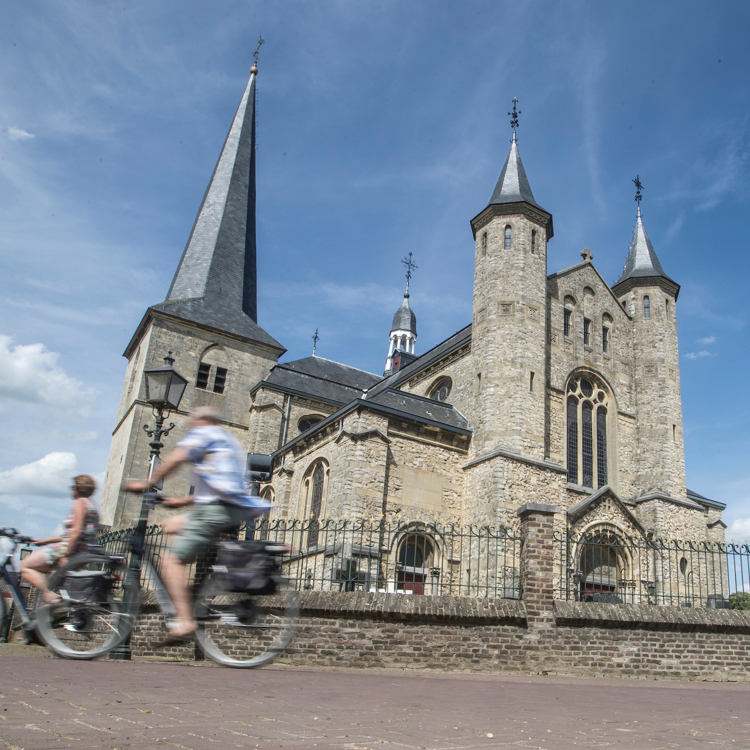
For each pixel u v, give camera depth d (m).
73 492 7.10
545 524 13.00
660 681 12.12
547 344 27.16
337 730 3.96
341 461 22.88
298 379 36.41
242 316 38.69
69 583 6.76
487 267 27.06
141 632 12.93
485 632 12.06
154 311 34.84
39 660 7.68
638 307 30.73
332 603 11.79
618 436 28.47
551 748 3.64
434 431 24.58
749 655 13.20
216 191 42.59
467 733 4.09
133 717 3.99
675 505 27.23
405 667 11.59
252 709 4.67
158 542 11.62
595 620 12.52
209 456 5.55
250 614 5.90
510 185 28.41
